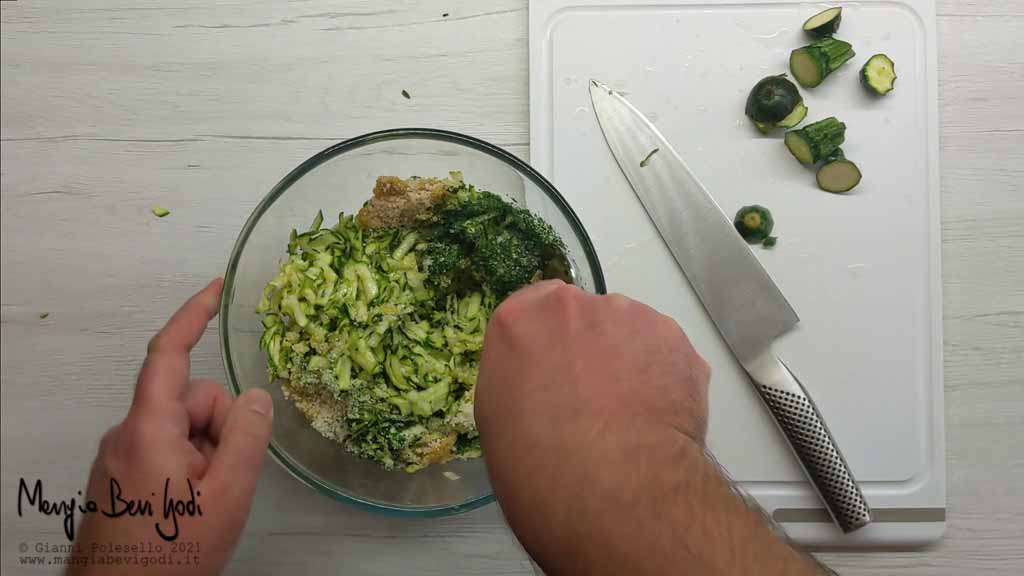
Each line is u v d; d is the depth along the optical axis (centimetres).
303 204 43
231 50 48
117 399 47
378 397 39
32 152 48
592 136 47
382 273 40
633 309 29
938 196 47
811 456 44
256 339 42
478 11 47
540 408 26
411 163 43
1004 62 47
